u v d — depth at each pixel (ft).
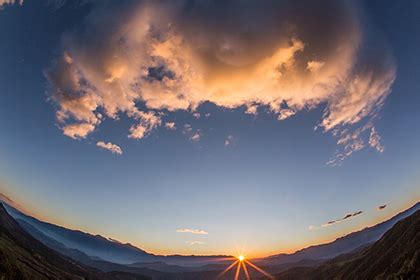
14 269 425.28
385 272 574.15
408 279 446.60
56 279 558.15
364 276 639.76
